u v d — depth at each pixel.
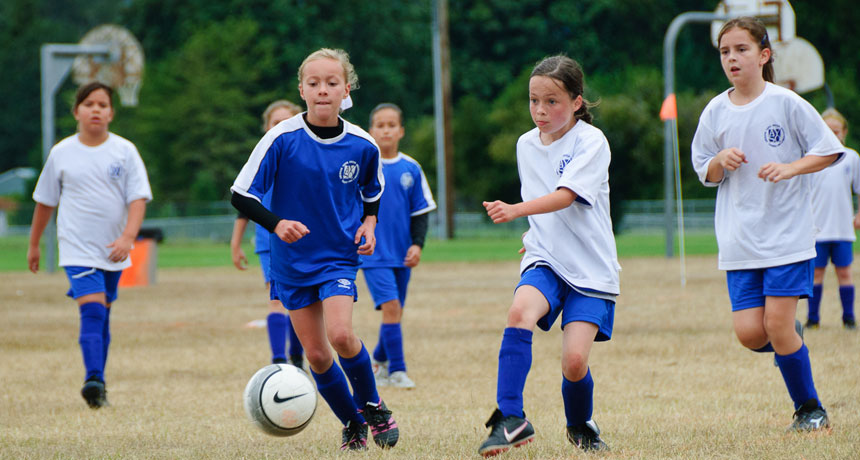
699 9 183.50
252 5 172.25
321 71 15.63
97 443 17.53
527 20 184.50
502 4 183.38
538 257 15.17
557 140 15.39
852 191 33.09
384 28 176.25
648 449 15.81
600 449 15.68
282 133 15.63
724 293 45.56
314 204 15.85
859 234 105.81
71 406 21.84
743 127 17.08
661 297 44.22
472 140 148.25
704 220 137.38
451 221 127.25
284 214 15.93
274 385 15.84
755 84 17.14
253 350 30.73
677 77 172.12
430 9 184.88
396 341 24.53
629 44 186.38
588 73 182.75
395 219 25.50
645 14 182.75
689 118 140.50
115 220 22.64
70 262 22.28
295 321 16.34
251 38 169.25
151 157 169.50
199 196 155.25
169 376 26.06
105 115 22.67
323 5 173.62
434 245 107.31
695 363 26.30
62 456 16.28
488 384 24.09
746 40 17.00
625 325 34.66
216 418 20.14
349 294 15.98
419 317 38.97
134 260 58.16
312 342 16.30
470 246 103.88
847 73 156.00
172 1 177.25
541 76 15.06
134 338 33.81
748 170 17.08
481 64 181.75
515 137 142.88
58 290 54.91
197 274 68.25
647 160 137.88
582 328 14.88
